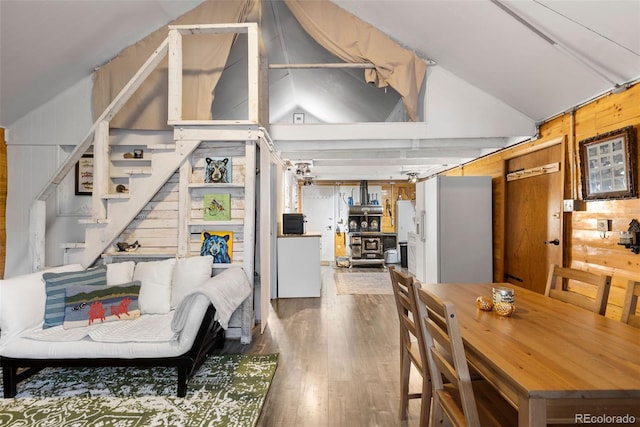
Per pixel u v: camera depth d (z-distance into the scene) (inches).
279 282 212.7
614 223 114.7
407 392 85.7
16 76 135.4
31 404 91.1
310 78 233.9
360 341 136.9
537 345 55.4
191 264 126.8
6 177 160.7
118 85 157.6
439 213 201.9
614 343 56.4
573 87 123.6
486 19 115.3
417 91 159.5
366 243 356.8
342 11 162.1
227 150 141.9
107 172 136.7
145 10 144.9
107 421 83.2
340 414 87.3
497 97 159.3
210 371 109.6
